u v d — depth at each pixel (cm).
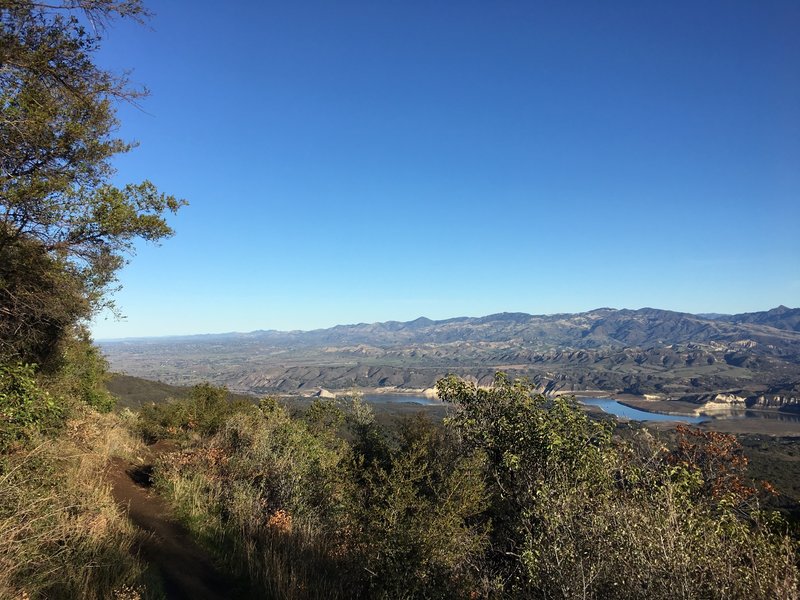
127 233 825
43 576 418
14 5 609
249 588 529
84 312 1010
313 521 734
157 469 956
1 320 862
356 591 525
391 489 612
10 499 475
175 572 547
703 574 357
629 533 391
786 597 325
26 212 737
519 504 638
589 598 391
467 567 553
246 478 886
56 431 792
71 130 725
